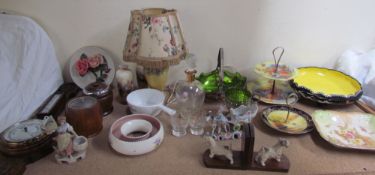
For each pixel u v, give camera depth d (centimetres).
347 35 119
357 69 120
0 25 100
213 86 112
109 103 99
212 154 78
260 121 100
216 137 88
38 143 76
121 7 107
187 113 99
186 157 81
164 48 93
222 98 108
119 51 115
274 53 121
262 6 110
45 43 106
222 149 77
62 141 74
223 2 109
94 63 113
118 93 110
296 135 92
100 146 84
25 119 88
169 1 107
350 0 112
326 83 117
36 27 103
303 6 112
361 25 117
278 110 104
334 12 114
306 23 115
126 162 78
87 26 110
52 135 79
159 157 81
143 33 92
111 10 107
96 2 106
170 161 79
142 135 85
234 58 120
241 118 91
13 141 73
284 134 92
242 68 123
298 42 119
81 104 85
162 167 77
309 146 87
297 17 114
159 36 92
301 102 112
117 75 105
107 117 98
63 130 75
